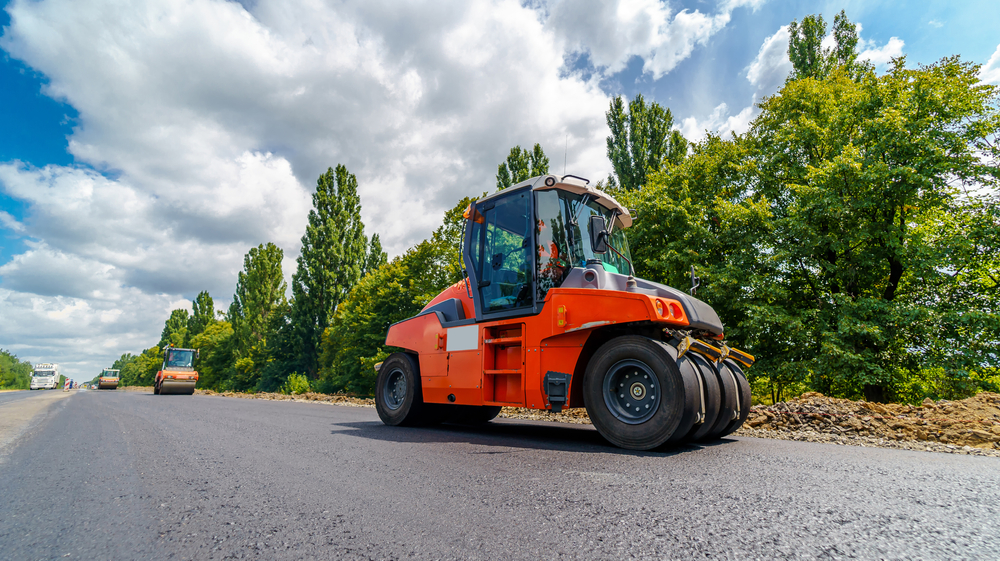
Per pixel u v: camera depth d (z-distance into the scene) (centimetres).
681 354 395
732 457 344
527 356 489
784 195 1700
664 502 211
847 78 1770
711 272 1419
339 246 4775
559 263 493
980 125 1302
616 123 2722
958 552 150
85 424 633
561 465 308
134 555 152
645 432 388
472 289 573
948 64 1346
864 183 1320
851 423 552
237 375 5253
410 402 611
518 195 547
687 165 1748
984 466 311
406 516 192
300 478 269
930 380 1405
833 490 234
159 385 2525
